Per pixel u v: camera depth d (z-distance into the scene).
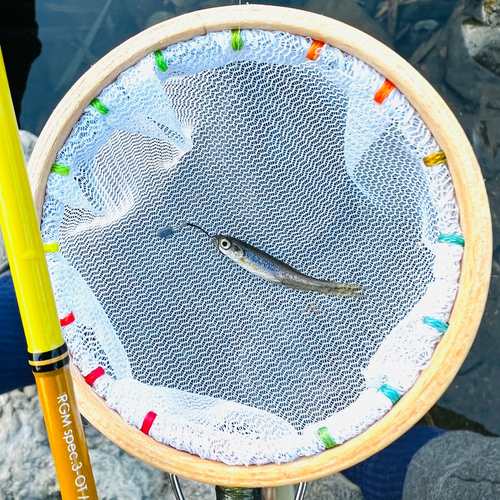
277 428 0.28
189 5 0.47
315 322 0.31
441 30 0.46
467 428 0.45
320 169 0.31
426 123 0.25
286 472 0.25
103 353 0.28
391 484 0.40
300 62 0.26
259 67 0.28
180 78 0.27
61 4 0.48
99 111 0.26
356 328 0.31
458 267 0.25
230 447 0.26
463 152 0.24
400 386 0.26
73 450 0.24
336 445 0.25
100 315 0.29
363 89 0.26
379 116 0.27
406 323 0.27
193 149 0.31
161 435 0.26
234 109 0.30
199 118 0.30
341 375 0.30
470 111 0.46
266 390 0.31
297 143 0.30
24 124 0.48
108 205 0.30
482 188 0.24
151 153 0.30
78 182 0.27
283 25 0.25
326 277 0.32
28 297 0.23
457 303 0.25
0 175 0.22
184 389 0.31
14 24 0.48
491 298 0.45
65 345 0.24
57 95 0.48
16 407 0.43
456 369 0.25
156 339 0.31
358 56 0.25
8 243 0.23
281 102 0.30
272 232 0.32
